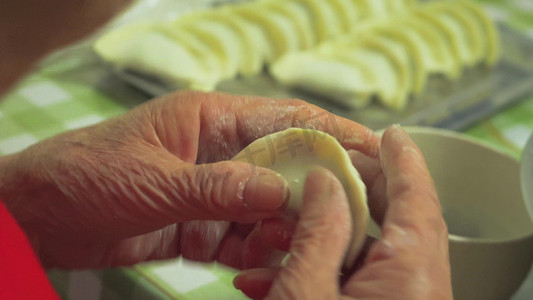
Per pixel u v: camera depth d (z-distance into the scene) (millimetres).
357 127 464
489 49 778
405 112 706
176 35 748
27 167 471
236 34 769
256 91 736
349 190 414
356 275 401
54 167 467
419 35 781
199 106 485
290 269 401
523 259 438
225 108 486
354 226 410
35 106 666
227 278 511
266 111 484
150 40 727
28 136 630
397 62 730
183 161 473
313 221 404
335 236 401
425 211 406
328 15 826
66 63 724
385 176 425
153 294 496
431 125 675
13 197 474
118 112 676
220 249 511
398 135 425
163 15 808
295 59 759
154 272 510
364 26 813
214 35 749
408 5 896
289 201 426
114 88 706
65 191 465
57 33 319
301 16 821
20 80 353
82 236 486
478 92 729
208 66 738
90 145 470
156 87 709
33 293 376
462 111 693
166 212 452
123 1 328
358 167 441
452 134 491
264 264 500
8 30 305
